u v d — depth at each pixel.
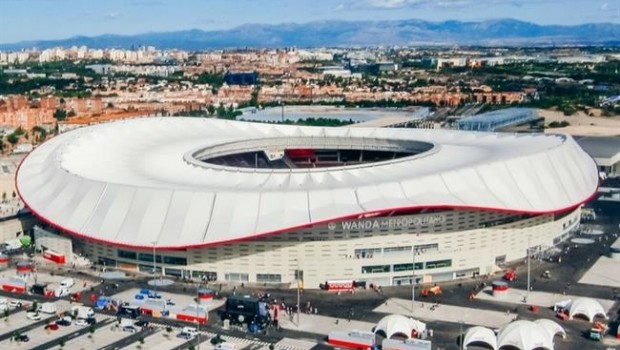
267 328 175.12
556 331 167.00
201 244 196.25
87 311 180.88
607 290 199.62
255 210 199.12
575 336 168.50
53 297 198.38
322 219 192.50
